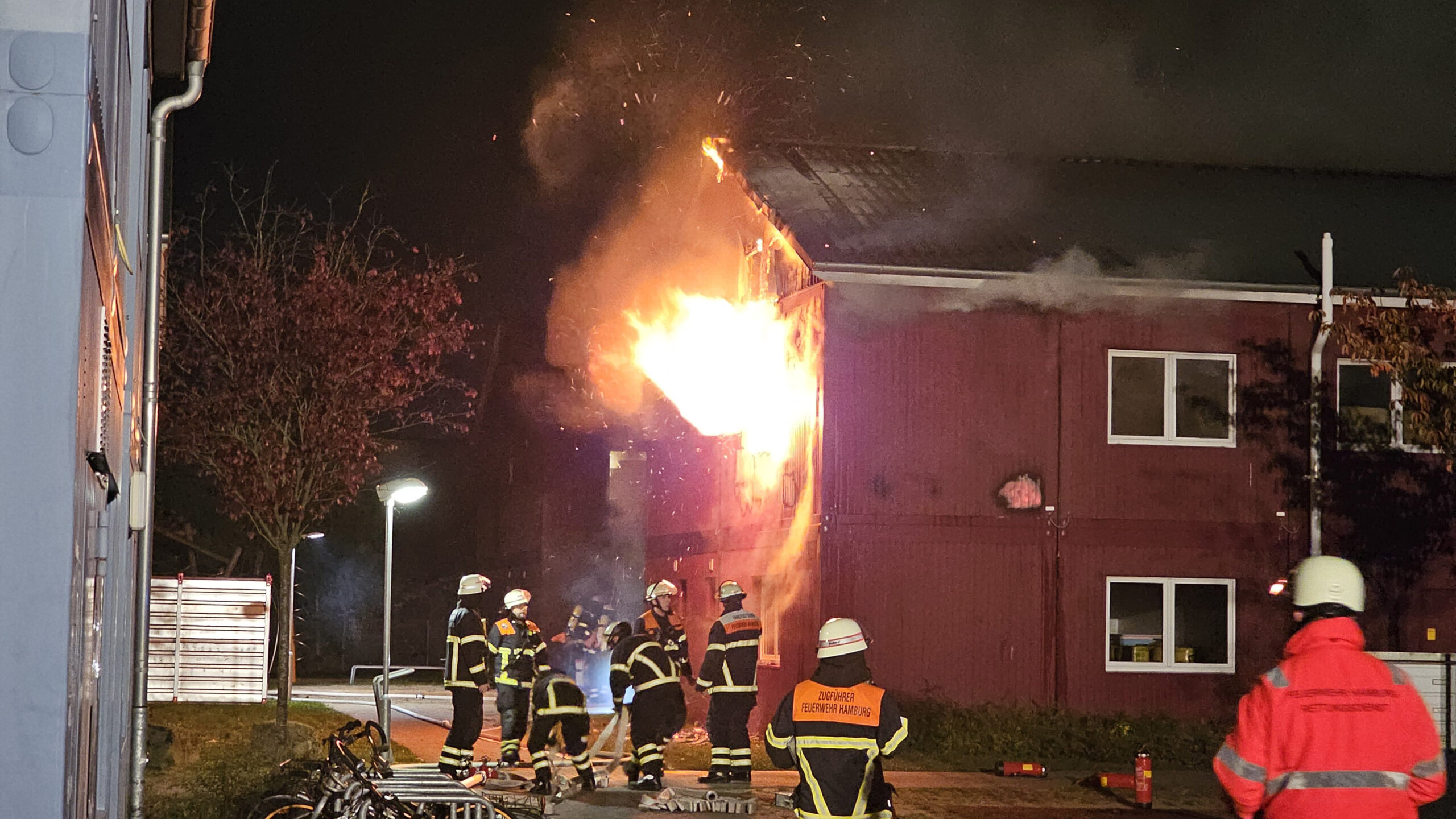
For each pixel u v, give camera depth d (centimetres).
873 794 678
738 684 1455
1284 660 487
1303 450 2069
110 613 570
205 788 1113
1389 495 2075
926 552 1983
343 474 2228
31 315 328
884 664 1955
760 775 1546
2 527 323
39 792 320
